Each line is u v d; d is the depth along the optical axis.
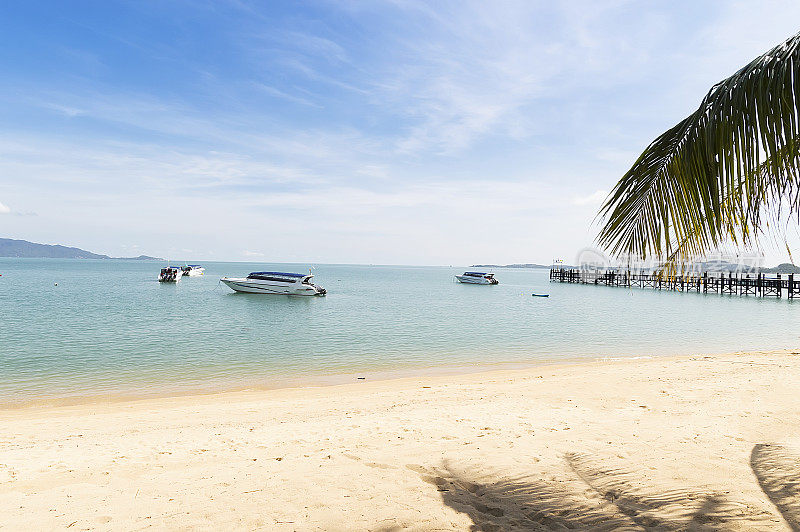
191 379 15.18
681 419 7.78
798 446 6.08
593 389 10.87
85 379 15.09
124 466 5.90
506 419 8.19
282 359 18.78
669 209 3.49
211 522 4.20
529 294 69.19
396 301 53.12
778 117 2.91
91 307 40.00
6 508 4.52
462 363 18.23
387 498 4.73
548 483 5.08
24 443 7.53
